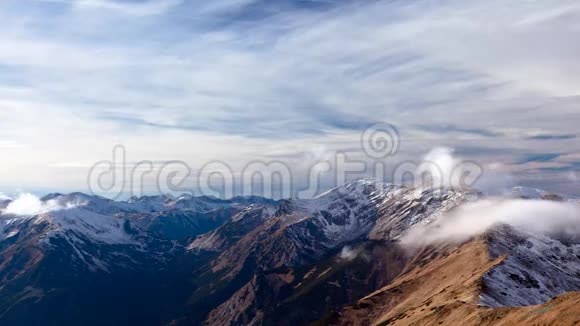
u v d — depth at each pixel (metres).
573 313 108.19
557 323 108.75
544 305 121.06
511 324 122.50
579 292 117.31
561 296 119.94
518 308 133.00
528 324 116.31
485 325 132.75
